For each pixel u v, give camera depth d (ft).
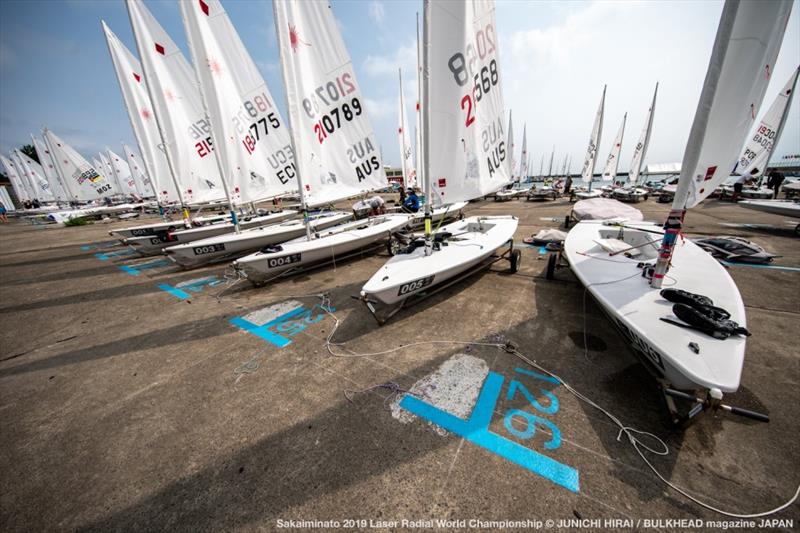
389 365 9.36
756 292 12.71
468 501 5.29
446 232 16.38
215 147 20.25
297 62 15.78
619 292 9.61
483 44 12.00
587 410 7.16
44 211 81.10
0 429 7.73
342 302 14.33
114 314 14.61
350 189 20.08
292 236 23.90
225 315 13.75
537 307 12.58
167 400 8.45
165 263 24.20
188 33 17.84
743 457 5.81
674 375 6.74
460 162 12.76
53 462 6.66
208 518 5.31
